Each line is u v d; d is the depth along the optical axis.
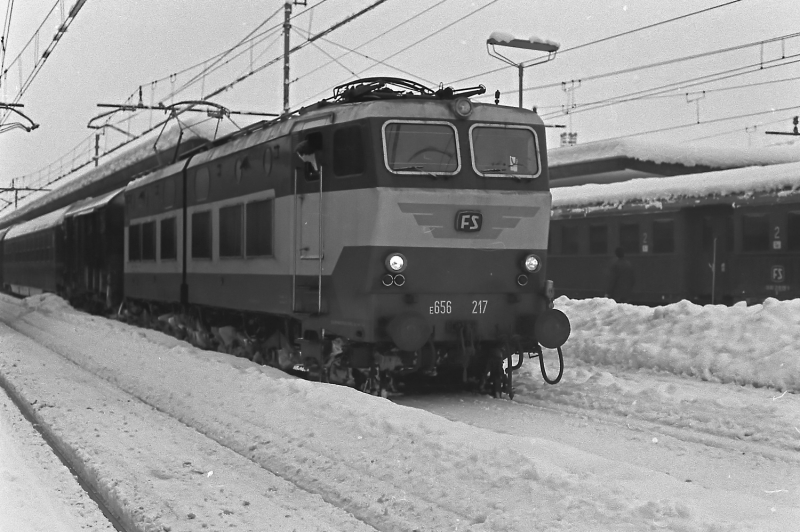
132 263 19.22
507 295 10.04
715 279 19.22
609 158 28.72
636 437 7.72
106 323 19.41
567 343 12.42
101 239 23.33
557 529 4.75
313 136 10.00
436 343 9.90
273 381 9.37
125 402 9.98
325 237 9.97
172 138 26.80
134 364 12.66
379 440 6.76
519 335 10.09
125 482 6.21
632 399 9.03
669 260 20.08
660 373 10.77
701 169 28.20
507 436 6.59
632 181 22.09
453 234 9.63
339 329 9.86
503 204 9.84
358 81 10.77
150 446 7.46
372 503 5.56
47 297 28.56
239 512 5.50
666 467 6.73
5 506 5.61
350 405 7.81
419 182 9.53
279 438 7.35
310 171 10.24
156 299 17.14
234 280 12.61
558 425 8.34
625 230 21.34
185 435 8.00
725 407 8.32
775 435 7.41
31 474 6.65
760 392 9.38
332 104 10.38
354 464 6.34
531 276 10.07
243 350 13.21
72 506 5.86
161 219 16.69
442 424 6.97
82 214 25.86
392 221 9.38
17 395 10.55
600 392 9.52
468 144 9.80
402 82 10.73
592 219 22.31
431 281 9.58
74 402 9.84
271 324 12.10
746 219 18.36
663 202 20.14
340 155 9.79
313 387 8.77
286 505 5.68
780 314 10.42
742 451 7.12
